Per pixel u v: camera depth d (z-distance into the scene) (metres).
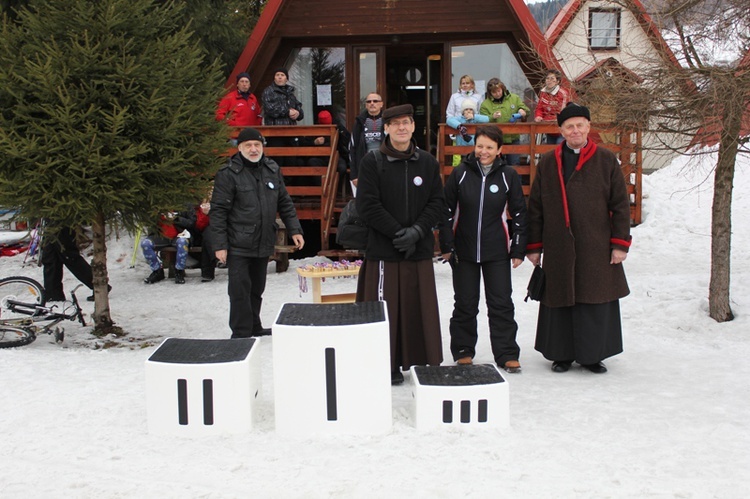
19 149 6.22
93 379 5.41
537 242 5.55
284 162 12.07
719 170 6.93
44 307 7.19
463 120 11.04
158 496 3.38
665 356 6.02
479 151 5.38
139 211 6.86
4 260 12.48
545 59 10.19
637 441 4.03
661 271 9.75
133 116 6.57
